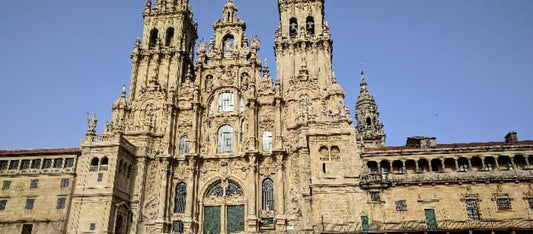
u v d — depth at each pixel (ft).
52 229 167.32
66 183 176.45
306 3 238.27
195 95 220.23
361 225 160.35
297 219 184.24
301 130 197.26
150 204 196.03
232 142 213.05
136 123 215.10
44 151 183.73
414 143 185.78
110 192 173.68
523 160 163.84
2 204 173.78
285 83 217.36
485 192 159.84
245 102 218.18
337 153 176.35
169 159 203.62
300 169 189.88
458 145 173.17
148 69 231.50
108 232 167.63
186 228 191.21
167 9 249.55
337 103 202.49
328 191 168.04
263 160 205.05
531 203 156.04
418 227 156.76
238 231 194.08
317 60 219.20
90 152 182.70
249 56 235.61
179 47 235.61
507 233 151.33
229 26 241.35
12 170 179.83
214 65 231.30
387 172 169.37
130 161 196.85
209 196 203.62
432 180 162.71
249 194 195.21
